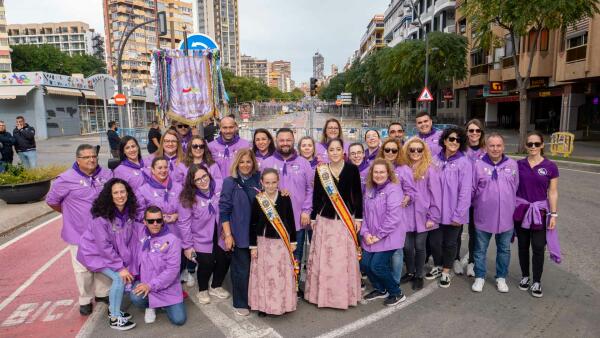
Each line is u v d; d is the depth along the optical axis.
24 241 7.06
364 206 4.57
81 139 30.86
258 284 4.28
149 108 47.38
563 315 4.25
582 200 9.19
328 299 4.43
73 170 4.53
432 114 44.94
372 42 84.25
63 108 34.31
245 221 4.32
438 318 4.24
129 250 4.35
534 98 28.31
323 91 90.75
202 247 4.65
